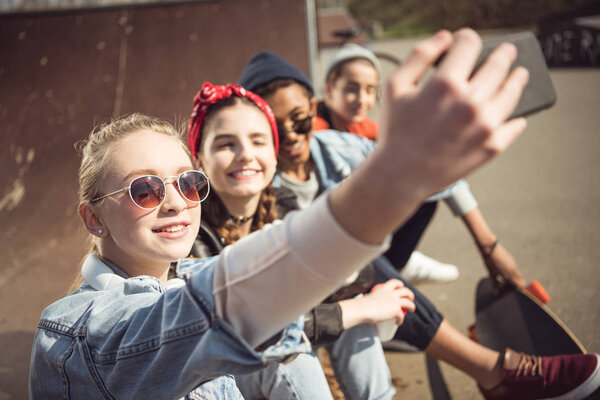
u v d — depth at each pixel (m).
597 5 10.33
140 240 0.82
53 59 3.11
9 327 2.06
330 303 1.37
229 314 0.62
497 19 21.47
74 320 0.77
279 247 0.57
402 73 0.48
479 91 0.45
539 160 4.84
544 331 1.83
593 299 2.52
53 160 2.75
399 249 2.29
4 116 2.92
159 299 0.69
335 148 1.91
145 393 0.66
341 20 8.23
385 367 1.52
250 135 1.46
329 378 1.89
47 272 2.30
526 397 1.67
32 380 0.80
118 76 3.06
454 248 3.28
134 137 0.84
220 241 1.46
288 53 3.13
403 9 23.48
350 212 0.51
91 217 0.86
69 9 3.26
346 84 2.42
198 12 3.28
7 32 3.18
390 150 0.47
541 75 0.80
